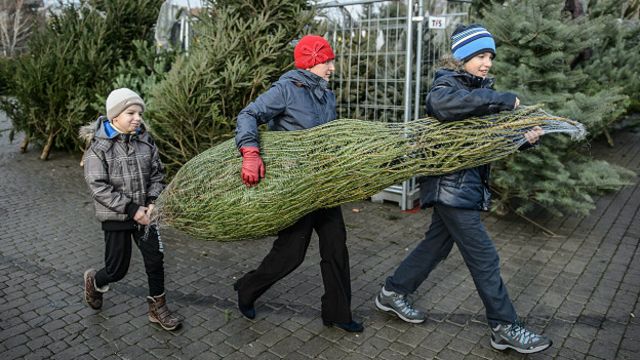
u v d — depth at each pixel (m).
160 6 8.39
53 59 7.68
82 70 7.58
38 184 6.92
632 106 7.52
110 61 7.81
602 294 3.78
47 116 7.96
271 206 2.70
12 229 5.26
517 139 2.69
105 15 8.06
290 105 2.91
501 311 2.95
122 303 3.69
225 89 5.17
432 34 5.82
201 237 2.93
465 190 2.88
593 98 4.38
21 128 8.28
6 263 4.41
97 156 3.00
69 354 3.06
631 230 5.08
